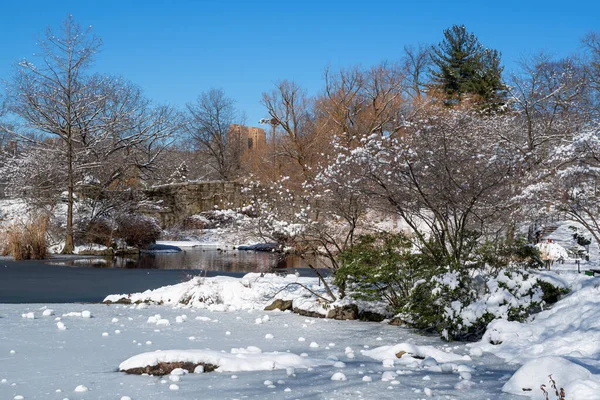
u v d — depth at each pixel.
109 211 36.38
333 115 41.56
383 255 11.73
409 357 7.74
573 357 7.05
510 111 29.95
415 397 5.85
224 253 35.38
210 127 71.75
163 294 14.10
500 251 10.85
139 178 42.56
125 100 38.06
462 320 9.43
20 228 29.77
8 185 36.50
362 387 6.21
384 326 11.02
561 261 22.94
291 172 39.00
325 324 11.18
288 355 7.51
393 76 41.97
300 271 22.02
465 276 9.90
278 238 13.41
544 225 22.20
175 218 45.00
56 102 33.91
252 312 12.75
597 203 14.87
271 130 49.66
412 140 11.03
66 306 13.21
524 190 11.41
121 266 25.50
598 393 5.53
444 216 11.12
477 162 10.32
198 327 10.46
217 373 6.85
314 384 6.32
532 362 6.32
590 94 30.53
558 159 12.27
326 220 13.18
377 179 10.72
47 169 34.75
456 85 47.72
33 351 7.93
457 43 48.38
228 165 71.88
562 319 8.77
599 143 11.66
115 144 38.16
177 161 63.25
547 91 29.61
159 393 5.88
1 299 15.16
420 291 10.08
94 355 7.73
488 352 8.47
